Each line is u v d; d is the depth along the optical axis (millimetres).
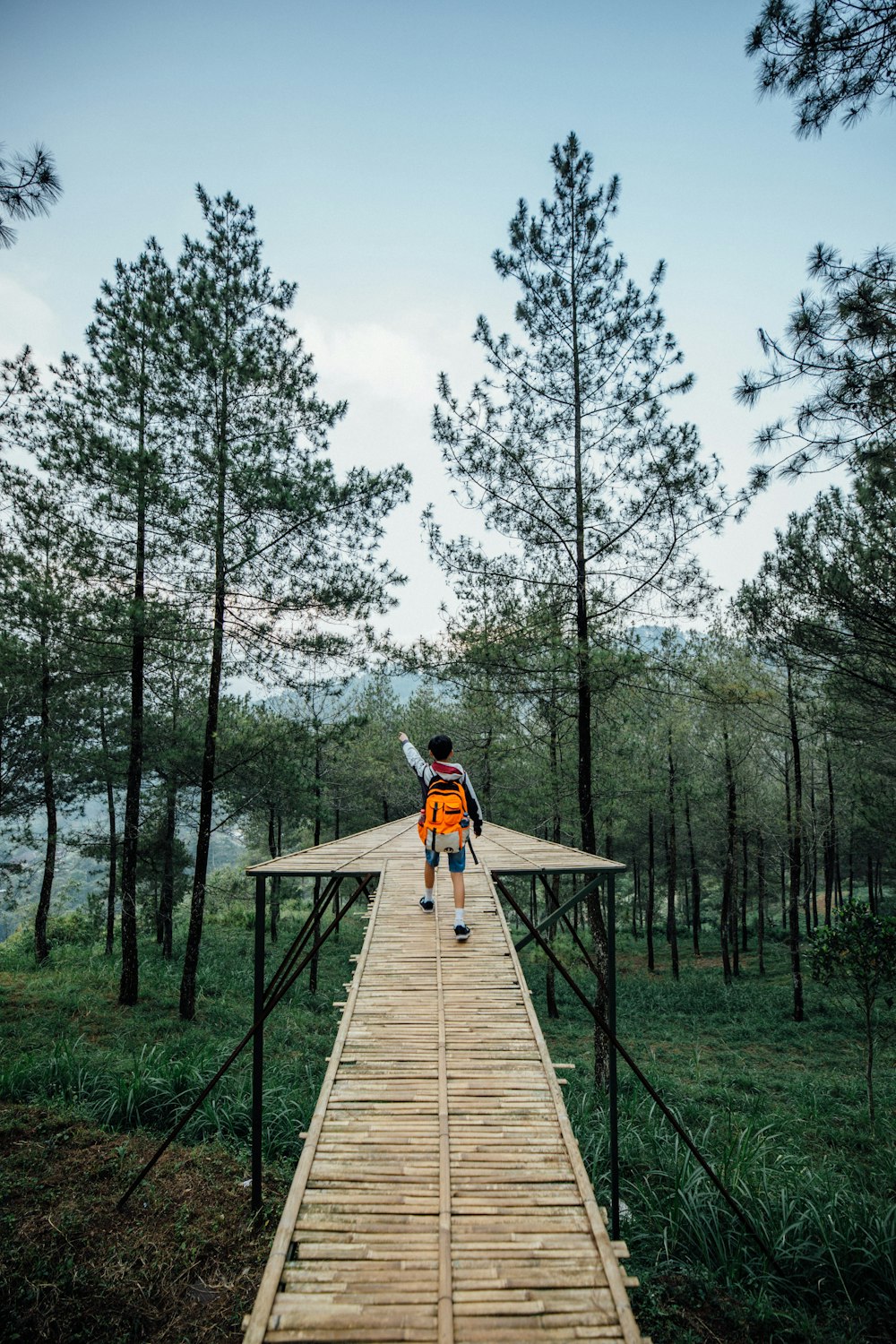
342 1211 3508
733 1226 6555
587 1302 3027
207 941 23453
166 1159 7129
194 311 13297
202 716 17125
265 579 13102
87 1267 5473
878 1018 17000
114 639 14078
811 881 26359
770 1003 19188
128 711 18078
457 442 11961
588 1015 18047
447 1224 3410
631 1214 6875
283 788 14922
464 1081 4512
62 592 13281
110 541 13062
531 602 12094
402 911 7094
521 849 8969
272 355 13586
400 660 12586
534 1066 4668
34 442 12469
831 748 17562
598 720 13828
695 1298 5754
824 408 6223
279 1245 3240
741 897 29969
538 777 16859
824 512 10344
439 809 6578
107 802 18938
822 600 9711
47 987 13711
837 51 4914
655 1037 16234
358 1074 4586
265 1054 11227
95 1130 7547
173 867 19766
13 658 13680
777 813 23000
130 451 12188
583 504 11820
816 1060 14445
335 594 13023
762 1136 9148
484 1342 2824
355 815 26484
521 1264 3207
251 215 13781
